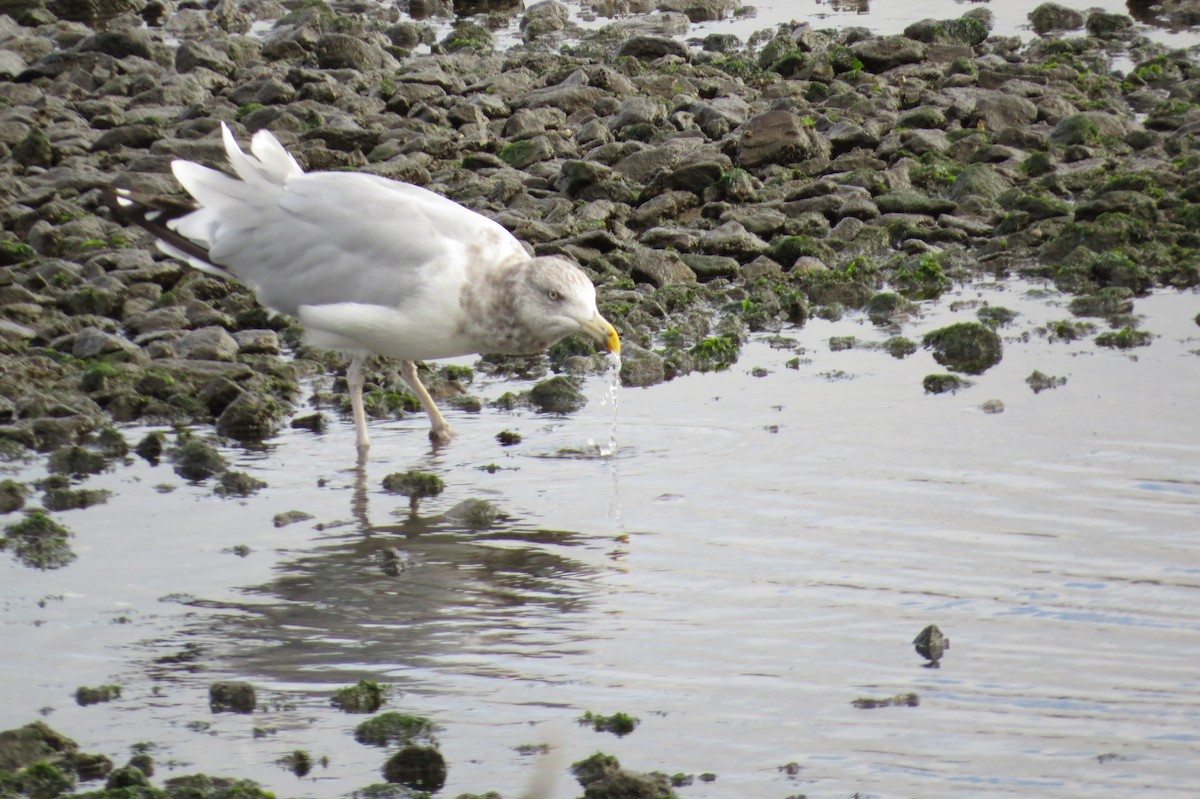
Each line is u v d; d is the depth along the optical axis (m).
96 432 13.73
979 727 8.73
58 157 20.55
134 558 11.25
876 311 16.36
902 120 21.31
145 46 25.12
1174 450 12.52
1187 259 17.00
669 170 19.16
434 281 12.59
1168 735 8.59
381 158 20.27
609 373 14.95
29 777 8.26
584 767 8.39
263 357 15.16
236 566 11.11
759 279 17.00
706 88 23.17
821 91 22.75
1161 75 23.67
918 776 8.25
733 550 11.16
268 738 8.84
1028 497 11.79
